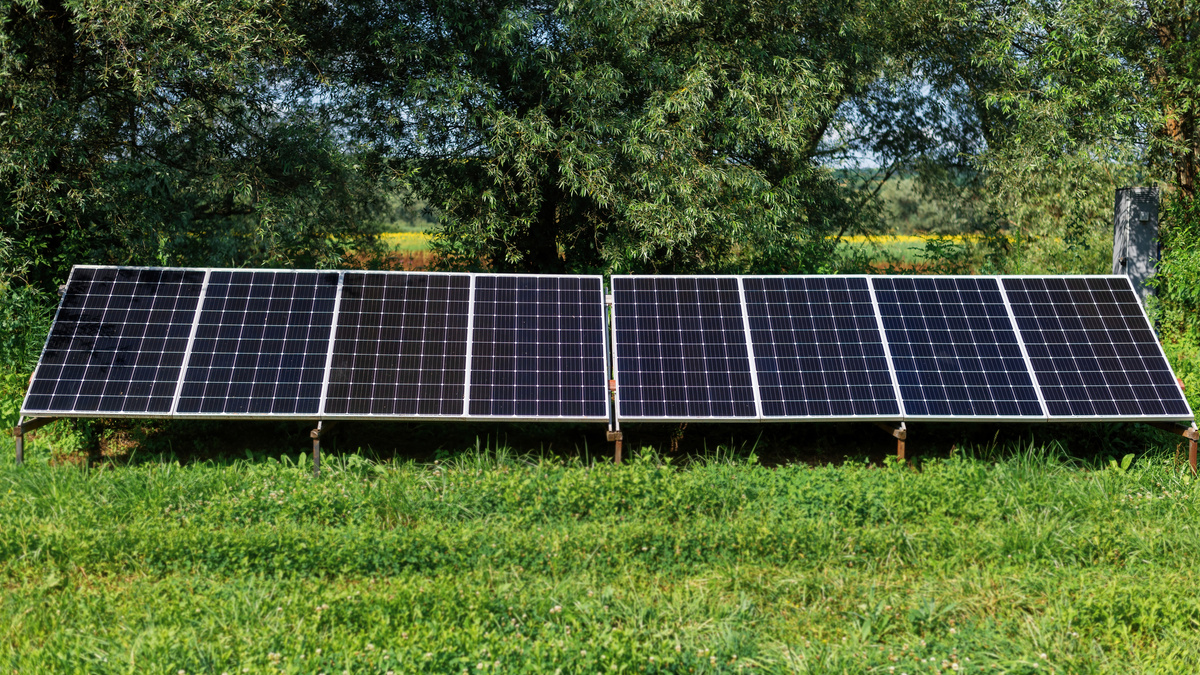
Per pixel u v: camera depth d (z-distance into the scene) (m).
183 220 16.12
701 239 14.40
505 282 10.46
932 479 8.52
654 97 13.63
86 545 7.02
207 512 7.87
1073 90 14.77
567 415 9.30
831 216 19.19
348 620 6.14
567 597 6.56
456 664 5.55
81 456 10.05
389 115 14.30
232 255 18.73
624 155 13.77
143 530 7.29
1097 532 7.50
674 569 7.09
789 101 14.52
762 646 6.01
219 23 11.73
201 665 5.51
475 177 14.76
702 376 9.64
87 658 5.64
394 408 9.26
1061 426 10.66
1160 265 13.53
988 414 9.36
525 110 14.37
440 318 10.07
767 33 16.11
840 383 9.59
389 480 8.73
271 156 14.79
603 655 5.59
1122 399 9.48
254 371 9.46
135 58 11.36
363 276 10.37
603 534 7.42
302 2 13.66
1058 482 8.69
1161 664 5.70
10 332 11.05
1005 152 16.08
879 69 18.20
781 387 9.55
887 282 10.51
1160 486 8.77
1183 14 14.64
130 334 9.70
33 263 11.85
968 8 17.33
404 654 5.61
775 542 7.35
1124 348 9.93
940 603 6.58
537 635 6.02
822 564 7.21
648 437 10.86
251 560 7.04
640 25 13.39
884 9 18.12
